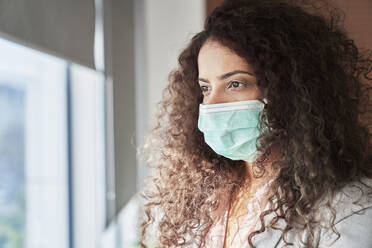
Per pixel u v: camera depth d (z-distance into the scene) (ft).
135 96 9.52
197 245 4.11
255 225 3.60
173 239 4.33
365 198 3.28
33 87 8.43
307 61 3.54
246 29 3.58
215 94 3.74
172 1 9.25
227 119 3.71
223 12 3.78
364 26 7.86
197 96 4.46
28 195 8.52
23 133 8.38
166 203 4.47
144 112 9.44
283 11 3.68
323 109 3.50
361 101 3.84
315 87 3.49
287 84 3.53
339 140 3.44
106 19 8.87
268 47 3.53
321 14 3.84
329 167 3.33
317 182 3.33
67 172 8.89
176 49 9.18
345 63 3.75
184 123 4.50
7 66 7.99
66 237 8.91
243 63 3.59
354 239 3.17
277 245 3.45
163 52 9.23
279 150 3.59
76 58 7.68
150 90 9.26
